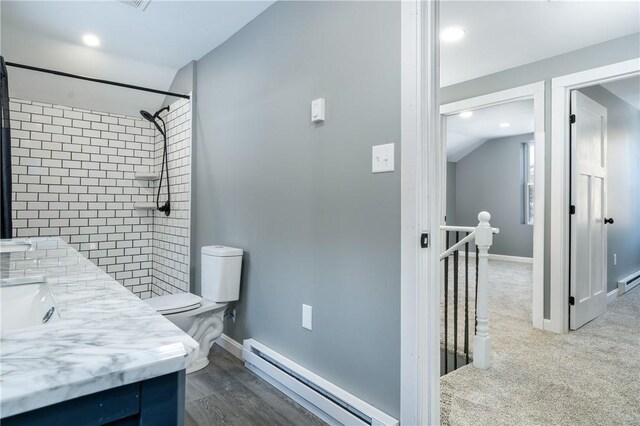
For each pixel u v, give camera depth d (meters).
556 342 2.72
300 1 2.01
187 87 3.13
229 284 2.36
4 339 0.50
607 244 3.84
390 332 1.51
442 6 2.25
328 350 1.80
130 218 3.52
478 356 2.28
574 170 2.98
